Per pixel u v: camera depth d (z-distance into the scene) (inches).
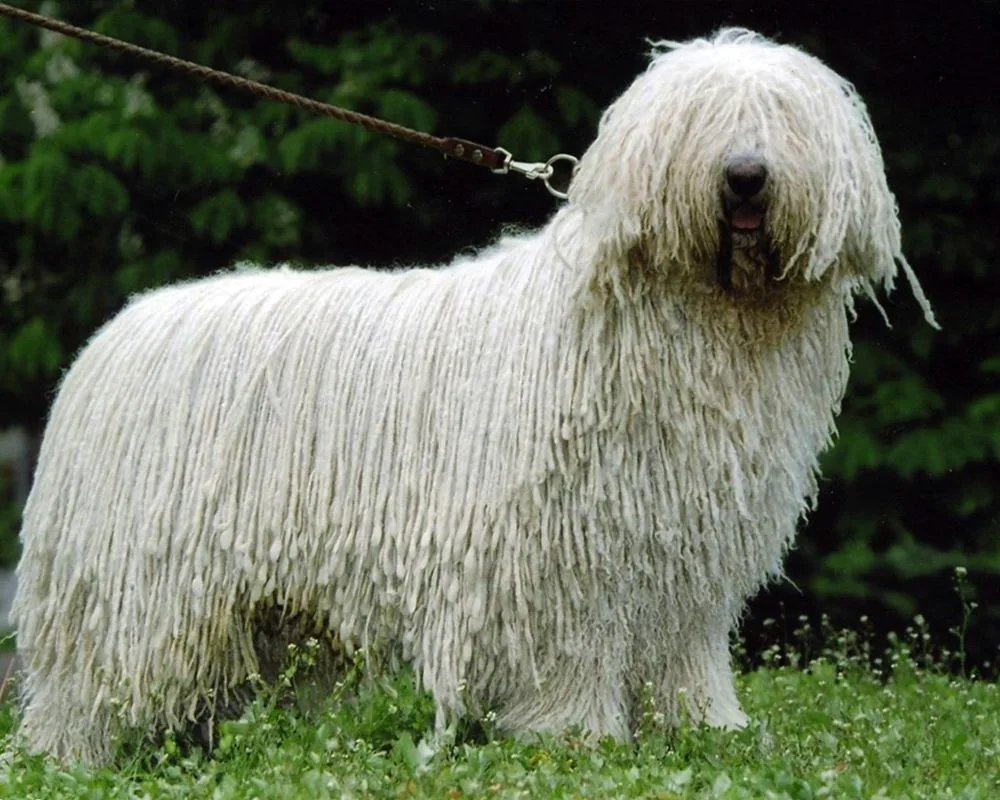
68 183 458.3
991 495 455.8
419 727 275.6
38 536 270.5
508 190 457.7
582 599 253.6
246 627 265.3
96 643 267.0
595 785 234.1
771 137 240.7
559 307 253.9
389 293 267.3
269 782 244.8
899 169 455.5
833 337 258.1
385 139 445.7
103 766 271.3
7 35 496.4
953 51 459.2
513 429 252.4
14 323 492.1
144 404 266.7
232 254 470.6
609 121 251.9
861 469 457.7
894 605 455.8
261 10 477.4
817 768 254.2
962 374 471.2
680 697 260.1
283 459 260.5
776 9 459.2
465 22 456.1
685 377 249.6
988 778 254.7
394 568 258.1
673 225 243.1
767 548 259.8
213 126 479.8
